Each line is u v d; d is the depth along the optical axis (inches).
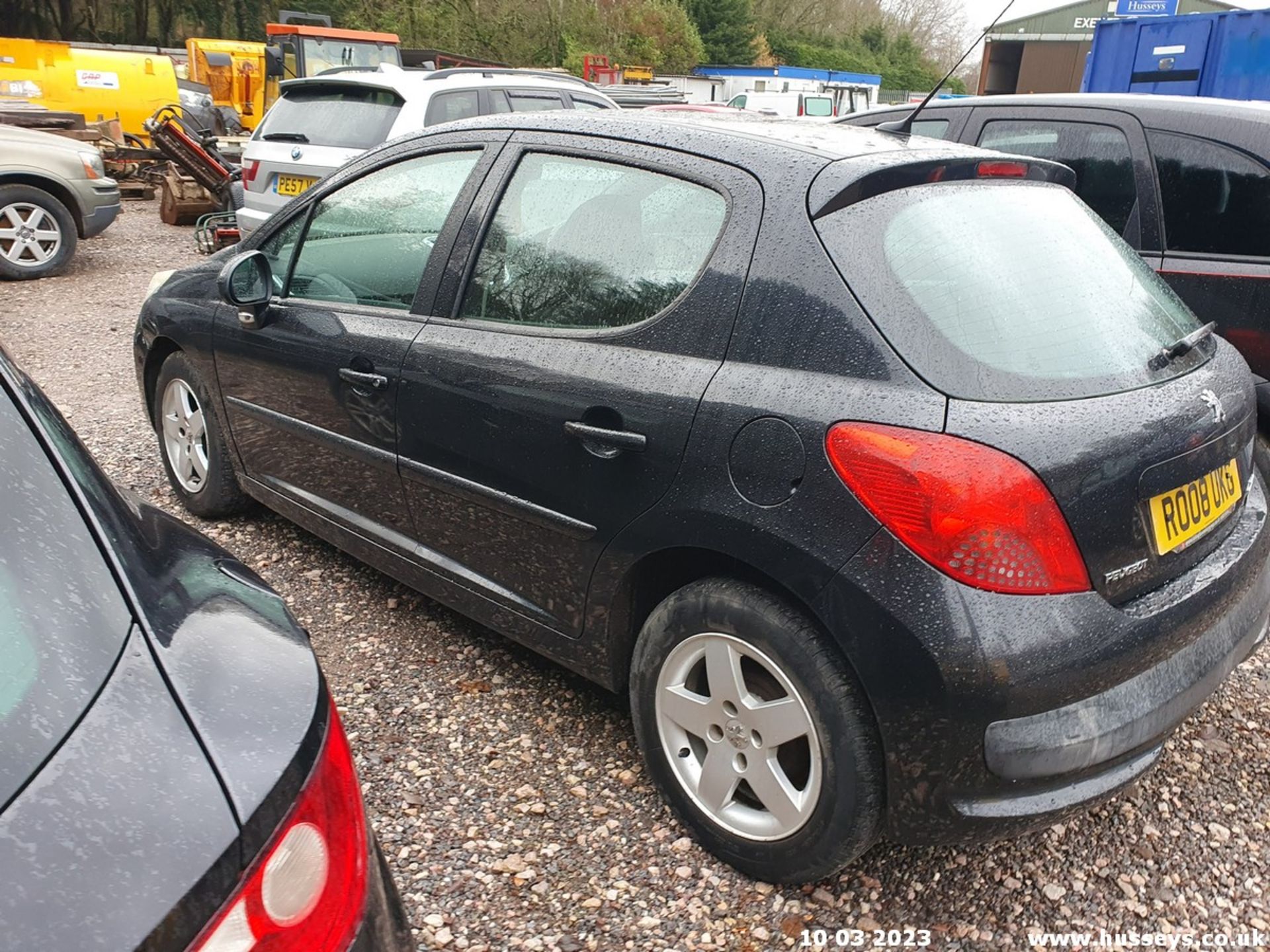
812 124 105.5
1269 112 155.1
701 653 91.1
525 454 100.2
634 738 111.1
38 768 40.6
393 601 139.5
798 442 79.0
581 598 99.8
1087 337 85.2
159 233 481.1
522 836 95.7
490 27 1637.6
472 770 105.0
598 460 93.3
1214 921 89.4
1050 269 89.5
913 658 74.1
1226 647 88.7
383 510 122.7
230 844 40.1
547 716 114.7
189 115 522.0
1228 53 344.5
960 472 72.7
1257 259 150.5
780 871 87.7
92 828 38.9
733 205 89.4
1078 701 76.1
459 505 110.7
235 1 1648.6
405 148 124.0
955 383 76.1
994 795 76.0
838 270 81.4
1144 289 97.6
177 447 162.4
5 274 359.3
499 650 128.2
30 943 35.1
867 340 78.7
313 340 125.8
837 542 76.9
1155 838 99.3
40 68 614.2
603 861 93.0
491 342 104.9
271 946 40.2
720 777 90.4
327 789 46.6
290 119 307.4
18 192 356.5
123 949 36.0
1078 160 175.3
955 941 85.8
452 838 95.0
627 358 92.5
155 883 37.9
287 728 46.7
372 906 47.4
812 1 2257.6
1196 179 159.2
